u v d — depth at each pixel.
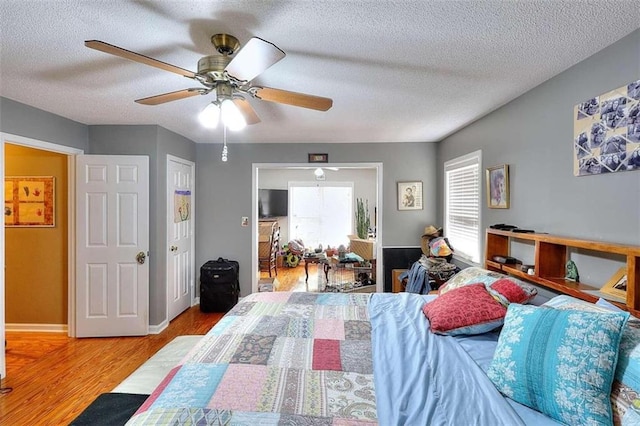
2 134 2.54
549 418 1.09
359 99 2.62
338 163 4.46
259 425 1.01
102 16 1.48
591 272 1.84
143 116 3.12
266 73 2.11
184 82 2.26
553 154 2.15
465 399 1.15
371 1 1.38
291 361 1.42
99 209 3.33
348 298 2.41
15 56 1.88
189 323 3.78
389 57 1.89
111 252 3.35
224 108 1.76
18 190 3.48
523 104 2.48
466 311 1.72
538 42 1.71
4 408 2.21
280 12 1.45
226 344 1.58
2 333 2.57
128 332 3.39
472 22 1.53
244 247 4.52
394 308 2.17
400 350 1.52
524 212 2.47
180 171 4.02
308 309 2.14
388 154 4.45
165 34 1.63
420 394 1.17
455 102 2.69
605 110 1.73
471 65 1.99
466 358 1.46
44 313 3.50
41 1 1.37
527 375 1.16
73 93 2.47
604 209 1.75
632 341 1.10
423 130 3.73
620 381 1.04
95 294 3.34
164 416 1.04
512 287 1.86
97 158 3.31
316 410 1.08
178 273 4.01
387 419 1.04
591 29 1.57
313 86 2.33
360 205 7.53
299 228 7.77
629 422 0.95
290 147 4.47
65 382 2.53
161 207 3.56
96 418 1.71
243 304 2.26
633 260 1.44
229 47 1.66
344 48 1.79
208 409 1.08
